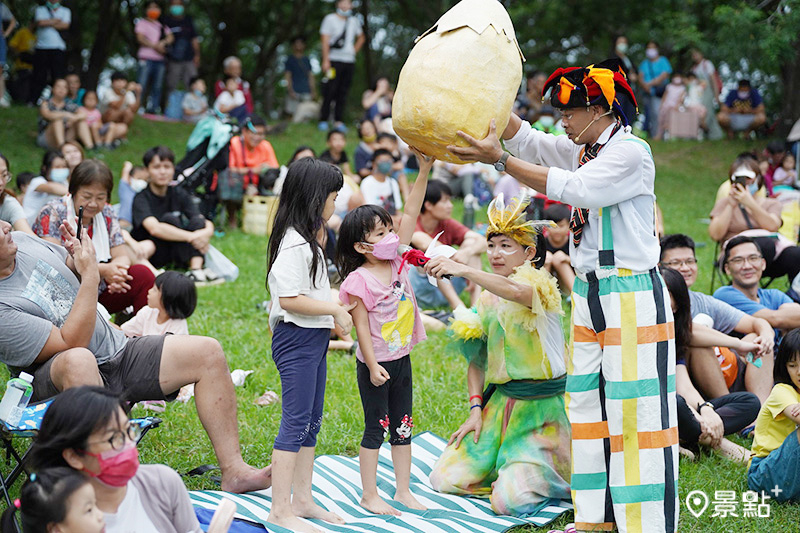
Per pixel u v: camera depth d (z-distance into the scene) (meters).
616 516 3.76
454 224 7.90
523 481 4.30
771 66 18.03
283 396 4.05
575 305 3.91
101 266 5.63
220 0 25.27
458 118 3.66
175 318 5.78
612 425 3.76
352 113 27.00
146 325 5.76
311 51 28.56
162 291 5.72
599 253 3.77
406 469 4.43
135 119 17.14
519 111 16.05
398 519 4.19
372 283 4.20
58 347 4.08
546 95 4.01
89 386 2.98
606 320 3.77
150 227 8.62
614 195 3.66
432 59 3.71
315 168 3.99
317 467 4.79
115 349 4.39
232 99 16.59
